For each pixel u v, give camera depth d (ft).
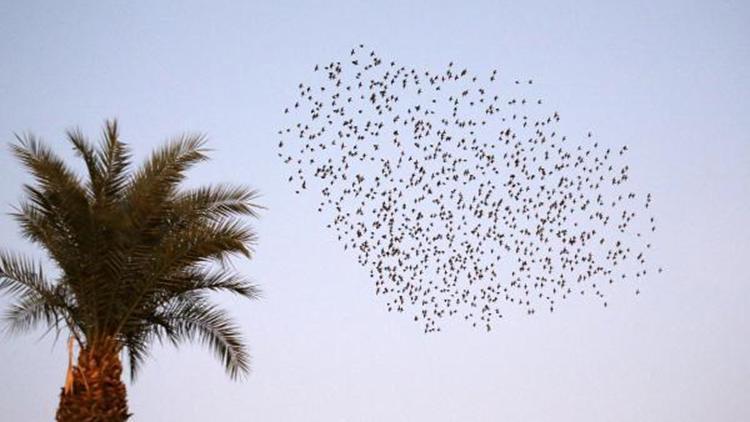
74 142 52.60
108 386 50.08
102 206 51.67
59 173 49.67
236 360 54.34
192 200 52.31
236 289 54.49
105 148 53.42
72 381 49.90
